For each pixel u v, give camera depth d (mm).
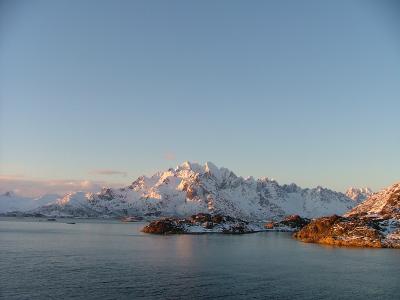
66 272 113875
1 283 97375
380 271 123812
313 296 91125
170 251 178000
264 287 99000
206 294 90812
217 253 172000
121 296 87250
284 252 177625
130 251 175250
